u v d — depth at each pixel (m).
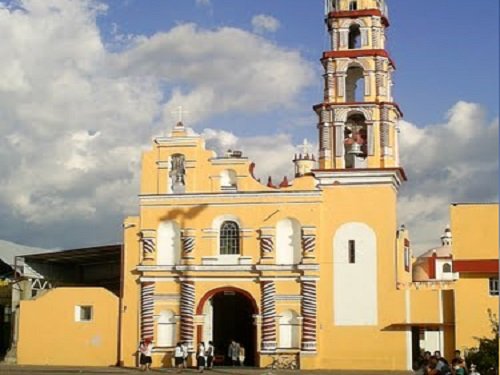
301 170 69.81
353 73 65.06
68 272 74.81
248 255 61.78
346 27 64.12
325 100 63.22
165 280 62.78
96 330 63.62
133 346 62.66
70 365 63.28
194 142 63.47
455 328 58.16
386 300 60.03
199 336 61.62
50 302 64.56
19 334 64.56
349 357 59.84
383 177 61.03
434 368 39.78
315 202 61.41
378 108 62.34
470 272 58.12
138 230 63.66
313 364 59.78
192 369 59.69
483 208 58.59
